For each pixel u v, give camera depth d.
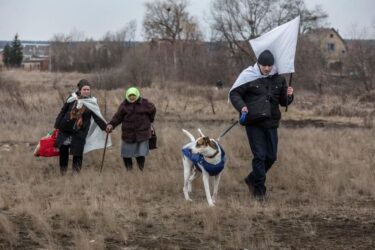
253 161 8.04
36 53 103.25
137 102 9.84
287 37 8.21
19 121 16.84
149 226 6.71
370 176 9.40
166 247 5.90
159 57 46.53
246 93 8.05
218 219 6.88
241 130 14.84
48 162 10.80
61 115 9.74
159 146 12.31
